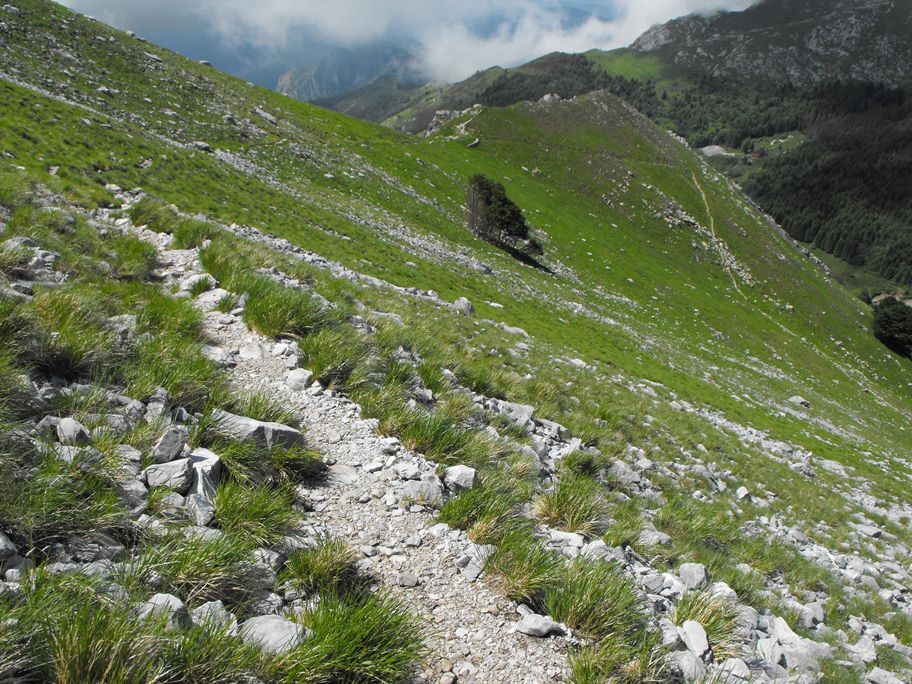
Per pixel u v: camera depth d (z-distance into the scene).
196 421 5.90
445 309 29.16
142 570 3.73
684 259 120.12
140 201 15.98
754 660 5.98
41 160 30.83
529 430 11.82
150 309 8.33
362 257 41.81
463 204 92.50
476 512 6.21
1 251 7.73
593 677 4.24
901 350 116.00
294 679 3.37
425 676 3.99
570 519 7.47
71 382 5.84
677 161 150.75
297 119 94.12
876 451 50.28
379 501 6.12
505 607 4.96
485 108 148.25
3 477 3.87
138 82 70.50
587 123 154.62
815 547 15.35
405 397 9.20
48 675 2.87
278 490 5.45
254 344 8.92
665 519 10.73
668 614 6.12
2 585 3.13
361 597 4.41
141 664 3.04
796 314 114.50
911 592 14.95
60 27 71.50
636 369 40.78
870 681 7.64
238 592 4.10
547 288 65.50
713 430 26.41
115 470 4.51
